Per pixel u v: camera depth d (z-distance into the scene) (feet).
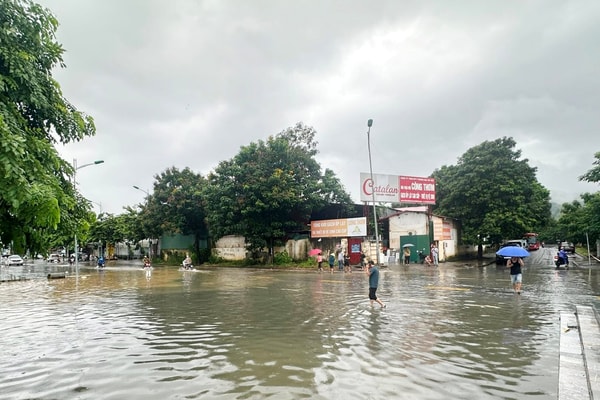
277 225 112.06
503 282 62.28
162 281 74.38
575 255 149.48
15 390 18.24
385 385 18.16
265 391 17.66
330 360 22.06
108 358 23.06
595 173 84.43
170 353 23.93
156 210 140.15
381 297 47.01
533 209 113.39
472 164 116.88
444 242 114.73
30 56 14.15
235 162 118.11
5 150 10.98
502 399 16.48
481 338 26.68
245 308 40.65
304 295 50.55
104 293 56.08
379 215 122.11
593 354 21.47
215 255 138.21
